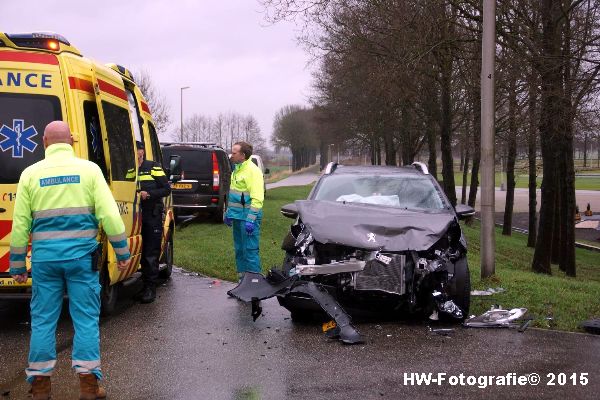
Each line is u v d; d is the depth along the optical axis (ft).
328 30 60.08
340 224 22.12
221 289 29.96
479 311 24.23
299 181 257.34
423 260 21.68
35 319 15.17
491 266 30.12
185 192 55.52
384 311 23.98
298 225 23.76
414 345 20.02
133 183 25.29
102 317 24.06
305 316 23.38
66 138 15.70
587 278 57.67
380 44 55.62
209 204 55.77
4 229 21.01
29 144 21.25
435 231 21.72
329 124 150.30
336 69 76.38
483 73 29.86
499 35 46.09
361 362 18.28
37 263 15.02
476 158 99.14
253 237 29.04
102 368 17.79
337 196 26.40
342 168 29.09
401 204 25.75
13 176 21.15
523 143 62.28
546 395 15.61
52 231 15.08
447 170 67.46
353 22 56.13
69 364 18.17
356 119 109.29
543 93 42.96
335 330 20.95
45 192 15.12
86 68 22.40
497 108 52.08
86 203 15.33
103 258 22.70
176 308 25.76
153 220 26.94
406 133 101.04
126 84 28.76
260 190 28.66
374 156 176.96
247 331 21.97
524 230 115.03
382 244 21.35
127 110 25.63
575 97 42.91
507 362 18.19
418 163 29.68
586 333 21.44
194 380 16.78
